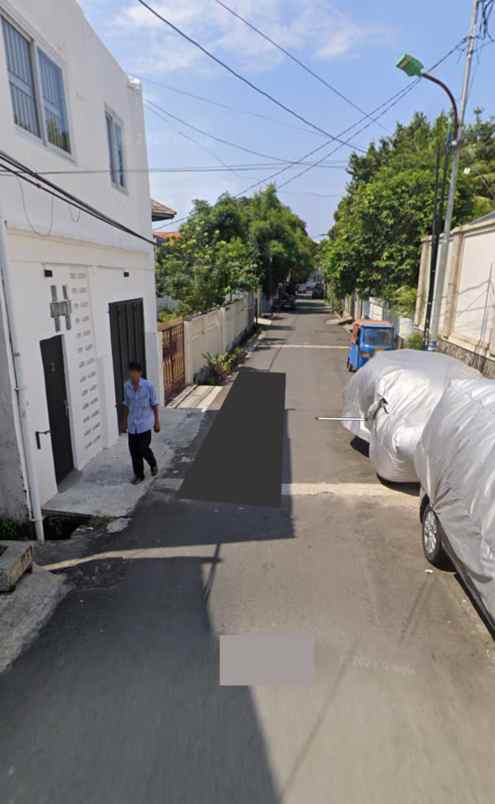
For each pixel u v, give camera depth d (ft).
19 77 18.75
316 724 9.89
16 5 17.84
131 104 32.78
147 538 18.07
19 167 15.31
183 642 12.37
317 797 8.41
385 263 72.02
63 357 22.70
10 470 17.75
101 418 27.37
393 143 114.21
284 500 21.67
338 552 17.08
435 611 13.76
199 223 71.15
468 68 36.96
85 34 24.70
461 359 43.50
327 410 37.99
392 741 9.53
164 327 40.68
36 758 9.14
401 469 21.76
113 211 28.81
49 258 20.63
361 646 12.27
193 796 8.43
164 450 27.84
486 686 11.02
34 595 14.24
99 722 9.93
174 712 10.16
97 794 8.47
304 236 165.89
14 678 11.18
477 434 13.69
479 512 12.14
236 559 16.57
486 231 39.47
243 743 9.45
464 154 85.81
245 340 83.56
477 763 9.10
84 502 20.93
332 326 108.27
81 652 12.02
